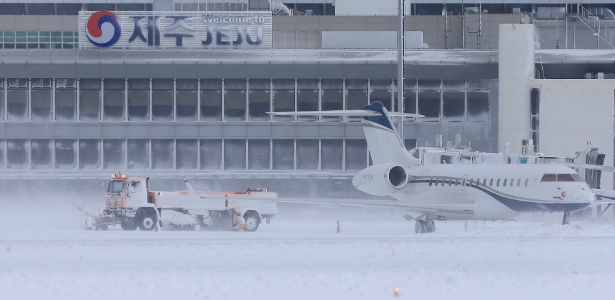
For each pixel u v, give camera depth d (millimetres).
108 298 84188
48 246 125375
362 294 86562
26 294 86062
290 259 113250
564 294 86812
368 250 122062
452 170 173875
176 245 127375
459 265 107750
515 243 131375
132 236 152000
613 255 117750
